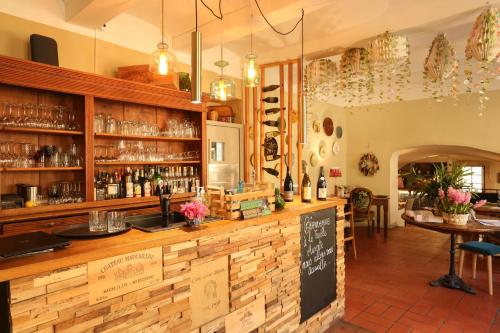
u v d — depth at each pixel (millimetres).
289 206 2959
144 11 3865
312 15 3846
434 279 4293
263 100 4887
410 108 7469
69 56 3504
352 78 5539
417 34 4281
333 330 3055
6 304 1397
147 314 1813
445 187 4020
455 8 3457
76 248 1649
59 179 3303
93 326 1608
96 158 3502
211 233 2117
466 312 3369
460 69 5707
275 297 2588
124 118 3775
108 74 3812
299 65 4402
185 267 1989
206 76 4898
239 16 3625
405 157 9445
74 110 3297
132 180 3691
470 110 6695
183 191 4098
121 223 2096
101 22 3486
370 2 3566
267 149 5723
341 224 3369
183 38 4363
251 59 3412
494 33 2994
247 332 2361
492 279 4207
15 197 2822
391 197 7859
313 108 7113
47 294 1466
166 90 3732
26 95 3055
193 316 2035
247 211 2420
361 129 8211
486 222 3898
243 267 2332
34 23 3252
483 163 9523
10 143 2943
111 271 1673
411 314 3338
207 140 4629
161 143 4141
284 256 2668
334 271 3232
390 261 5098
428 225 3873
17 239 1673
